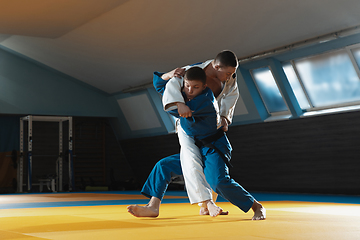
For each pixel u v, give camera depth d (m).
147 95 10.73
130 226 2.13
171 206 4.23
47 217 2.81
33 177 12.20
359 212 3.28
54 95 12.00
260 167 9.12
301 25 6.09
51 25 7.65
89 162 13.13
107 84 11.34
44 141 12.45
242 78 8.21
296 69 7.50
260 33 6.59
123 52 8.70
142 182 13.67
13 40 9.95
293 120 7.87
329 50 6.81
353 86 7.05
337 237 1.66
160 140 11.78
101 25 7.56
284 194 7.99
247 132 8.94
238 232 1.82
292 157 8.23
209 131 2.58
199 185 2.58
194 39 7.30
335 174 7.51
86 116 12.48
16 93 11.51
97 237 1.68
